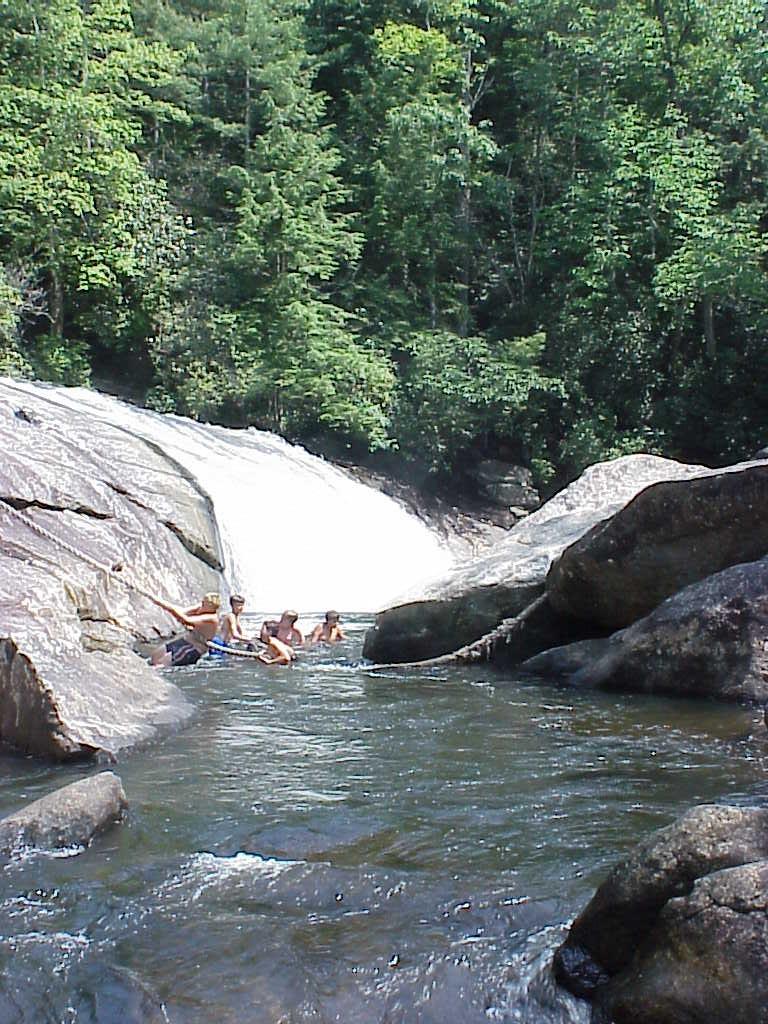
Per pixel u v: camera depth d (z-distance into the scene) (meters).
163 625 12.23
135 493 13.96
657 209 29.92
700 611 7.68
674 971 2.89
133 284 28.88
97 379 29.50
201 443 19.38
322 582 16.78
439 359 28.48
